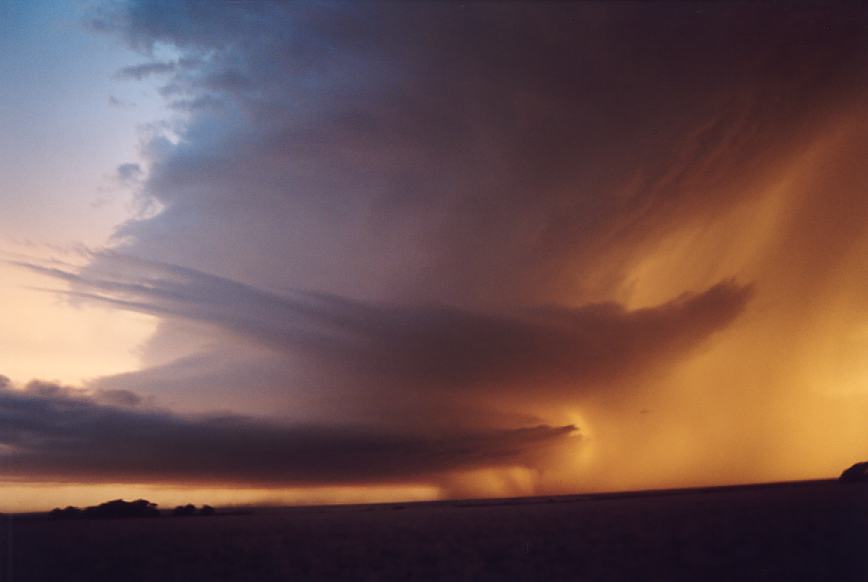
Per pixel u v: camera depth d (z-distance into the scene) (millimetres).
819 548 13258
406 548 17250
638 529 18156
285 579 13227
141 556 17547
